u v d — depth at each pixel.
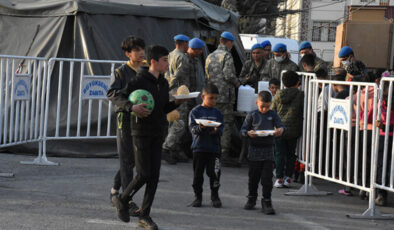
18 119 7.79
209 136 6.22
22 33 9.74
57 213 5.52
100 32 9.58
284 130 6.12
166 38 10.34
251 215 5.99
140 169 4.95
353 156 7.25
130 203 5.61
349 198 7.28
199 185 6.25
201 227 5.32
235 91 9.59
